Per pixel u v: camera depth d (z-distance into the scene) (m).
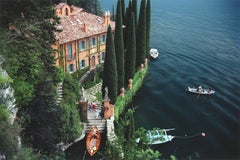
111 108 39.44
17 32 31.25
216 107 52.44
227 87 59.56
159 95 55.78
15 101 26.39
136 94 55.22
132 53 49.78
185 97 55.44
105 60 43.28
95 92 49.19
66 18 55.12
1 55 27.09
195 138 43.81
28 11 32.94
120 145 15.41
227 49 79.50
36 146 25.92
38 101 28.05
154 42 85.19
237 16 115.19
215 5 136.50
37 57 32.16
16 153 18.45
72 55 51.81
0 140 18.03
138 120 47.59
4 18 32.34
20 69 29.30
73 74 51.88
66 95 37.25
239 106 52.88
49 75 34.09
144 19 54.16
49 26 35.25
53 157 26.02
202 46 81.81
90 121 38.97
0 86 22.30
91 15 60.09
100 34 56.62
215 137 44.25
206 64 70.19
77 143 36.47
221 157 39.88
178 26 101.44
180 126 46.62
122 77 47.25
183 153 40.19
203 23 104.88
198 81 62.06
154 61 71.88
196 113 50.41
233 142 43.38
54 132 30.39
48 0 35.59
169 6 134.50
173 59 73.31
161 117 48.81
